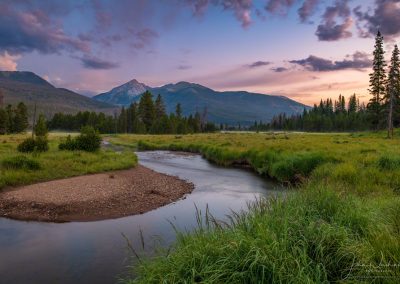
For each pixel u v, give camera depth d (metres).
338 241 4.93
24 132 104.88
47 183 17.80
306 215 6.36
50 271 7.51
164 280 4.60
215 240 5.39
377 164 15.77
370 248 4.49
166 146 50.03
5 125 88.56
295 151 25.61
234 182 19.98
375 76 66.31
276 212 6.26
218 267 4.61
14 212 12.76
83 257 8.31
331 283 4.41
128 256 8.27
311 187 8.07
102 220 12.04
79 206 13.58
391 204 7.24
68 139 31.73
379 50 65.38
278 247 4.62
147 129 107.44
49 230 10.78
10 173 17.66
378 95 66.44
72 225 11.38
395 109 63.44
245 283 4.36
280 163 20.22
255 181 20.00
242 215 6.71
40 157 24.09
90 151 31.03
